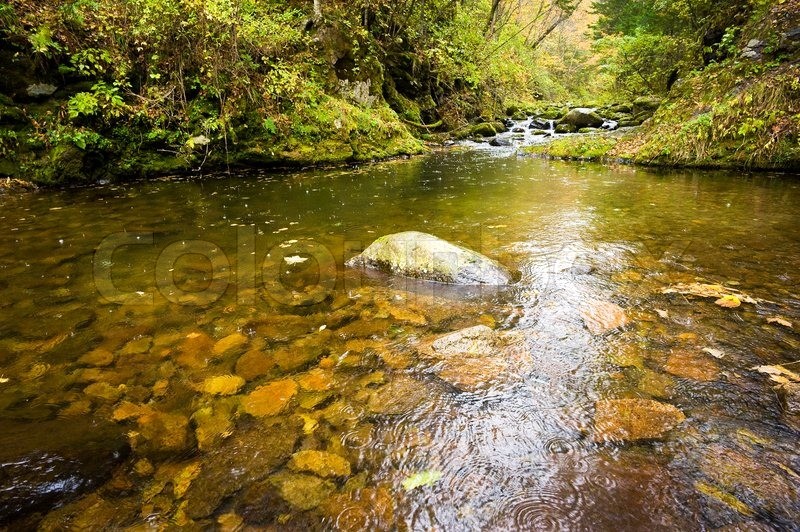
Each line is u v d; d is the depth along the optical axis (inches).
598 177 284.0
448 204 208.8
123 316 97.3
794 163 267.0
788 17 324.5
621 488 52.7
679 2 486.6
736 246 140.1
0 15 214.4
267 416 66.1
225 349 84.3
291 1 388.5
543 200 216.1
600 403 68.0
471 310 99.9
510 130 623.8
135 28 248.2
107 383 73.5
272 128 291.3
